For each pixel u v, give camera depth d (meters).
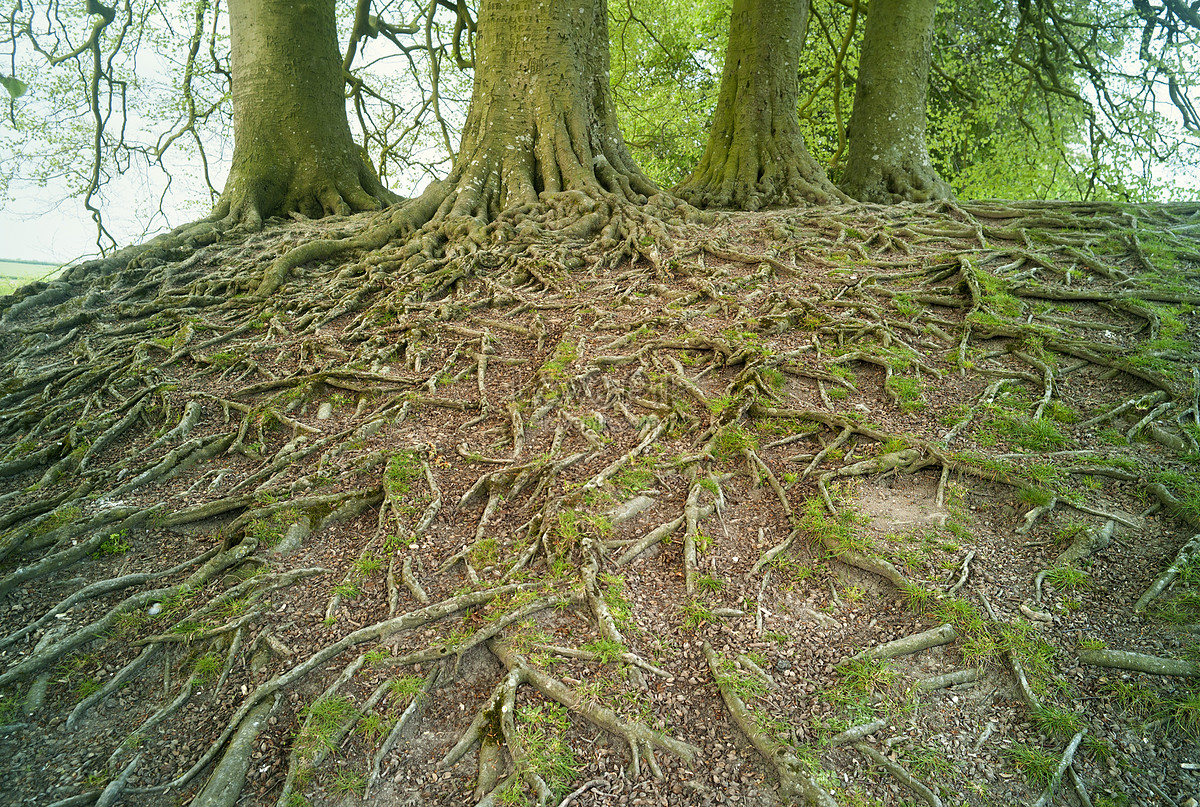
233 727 3.77
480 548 4.84
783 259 9.58
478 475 5.72
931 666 3.92
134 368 7.78
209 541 5.27
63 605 4.63
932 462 5.42
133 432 6.86
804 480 5.38
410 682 3.91
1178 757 3.38
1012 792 3.30
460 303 8.70
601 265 9.52
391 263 9.95
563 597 4.38
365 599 4.57
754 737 3.54
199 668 4.15
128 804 3.48
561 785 3.41
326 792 3.47
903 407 6.25
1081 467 5.20
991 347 7.15
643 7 23.58
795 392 6.56
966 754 3.47
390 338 8.12
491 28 11.52
